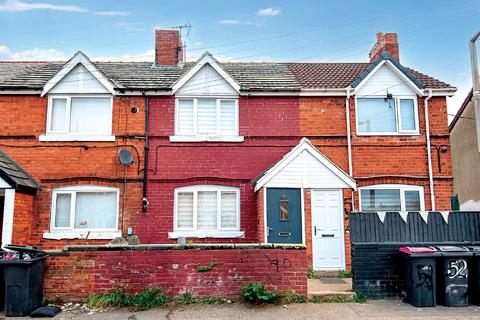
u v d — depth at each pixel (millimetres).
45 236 12695
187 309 8344
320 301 8898
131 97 13727
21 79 14125
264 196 12023
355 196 13172
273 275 8883
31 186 12469
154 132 13523
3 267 8336
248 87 13734
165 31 16219
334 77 15117
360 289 9234
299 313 8094
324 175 12172
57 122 13547
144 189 13109
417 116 13805
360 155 13531
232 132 13711
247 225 13000
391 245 9398
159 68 15758
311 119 13766
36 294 8359
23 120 13383
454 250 8750
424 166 13508
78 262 8875
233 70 15750
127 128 13516
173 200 13125
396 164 13500
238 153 13484
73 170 13180
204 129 13664
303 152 12234
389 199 13336
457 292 8641
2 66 16531
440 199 13297
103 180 13109
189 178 13219
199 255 8945
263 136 13602
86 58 13711
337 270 11844
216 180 13258
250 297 8539
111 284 8820
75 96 13633
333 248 12023
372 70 13844
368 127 13797
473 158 16656
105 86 13547
